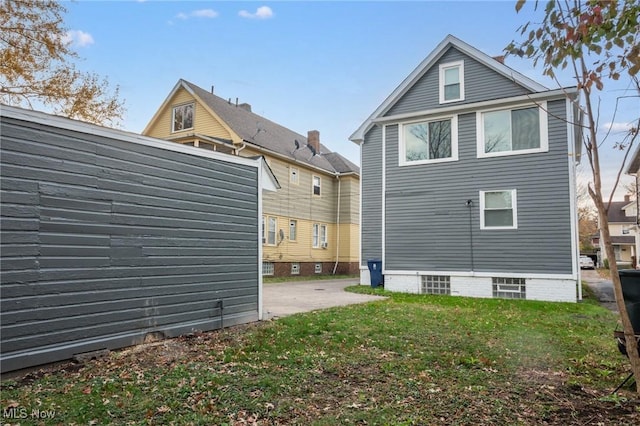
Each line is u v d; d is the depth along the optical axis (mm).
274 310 8648
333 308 8914
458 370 4414
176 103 18672
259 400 3494
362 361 4754
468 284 12016
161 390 3684
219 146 16859
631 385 3854
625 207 41250
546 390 3764
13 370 4078
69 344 4570
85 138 4848
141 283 5418
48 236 4434
